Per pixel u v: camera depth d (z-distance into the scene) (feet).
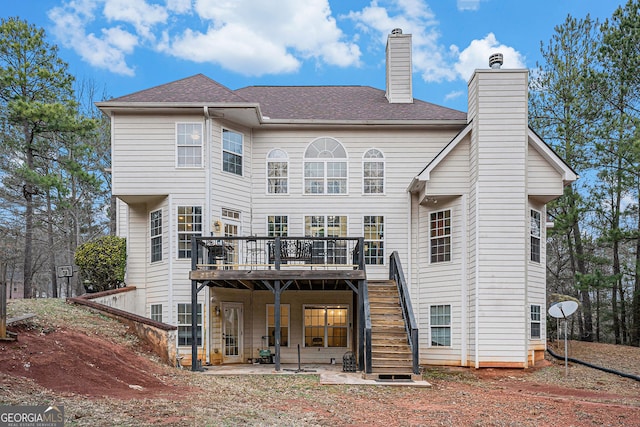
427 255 49.06
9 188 80.02
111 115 46.14
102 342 31.83
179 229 45.55
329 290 50.65
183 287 45.21
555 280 82.48
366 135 51.11
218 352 46.29
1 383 20.90
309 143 51.01
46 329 29.86
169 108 45.21
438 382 36.37
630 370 42.47
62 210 88.74
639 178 64.23
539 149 45.09
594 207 69.41
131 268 49.06
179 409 21.66
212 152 46.34
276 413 23.39
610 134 63.31
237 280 41.37
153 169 45.80
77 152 76.74
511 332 42.93
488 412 26.14
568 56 69.77
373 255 50.08
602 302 81.71
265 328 50.19
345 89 61.62
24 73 68.33
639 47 63.10
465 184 46.16
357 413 24.97
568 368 44.06
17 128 76.43
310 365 46.01
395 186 50.60
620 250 78.43
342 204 50.47
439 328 47.09
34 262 100.68
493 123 44.65
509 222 43.86
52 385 22.59
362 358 39.37
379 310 41.11
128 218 49.65
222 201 46.93
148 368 30.73
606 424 24.18
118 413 19.83
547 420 24.73
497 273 43.47
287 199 50.31
